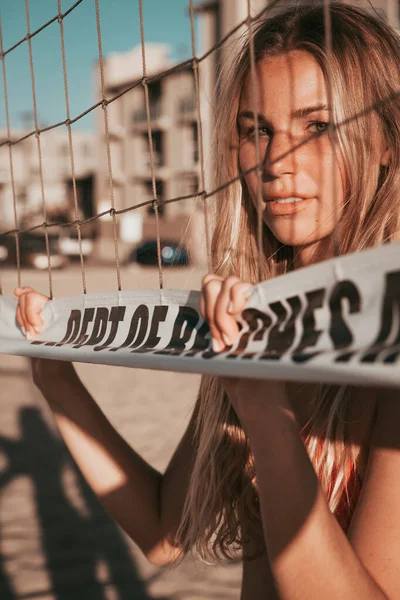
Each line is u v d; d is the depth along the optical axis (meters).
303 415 1.13
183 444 1.40
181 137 36.06
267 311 0.81
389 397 0.91
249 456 1.21
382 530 0.87
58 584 3.02
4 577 3.09
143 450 4.76
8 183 47.53
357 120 1.09
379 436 0.91
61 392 1.41
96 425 1.42
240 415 0.87
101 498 1.39
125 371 8.19
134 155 38.66
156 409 6.09
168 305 1.01
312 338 0.74
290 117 1.11
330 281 0.75
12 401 6.63
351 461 1.02
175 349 0.95
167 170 36.09
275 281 0.81
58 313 1.29
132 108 38.44
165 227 33.88
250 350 0.82
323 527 0.83
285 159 1.10
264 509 0.85
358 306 0.71
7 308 1.48
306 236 1.11
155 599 2.87
